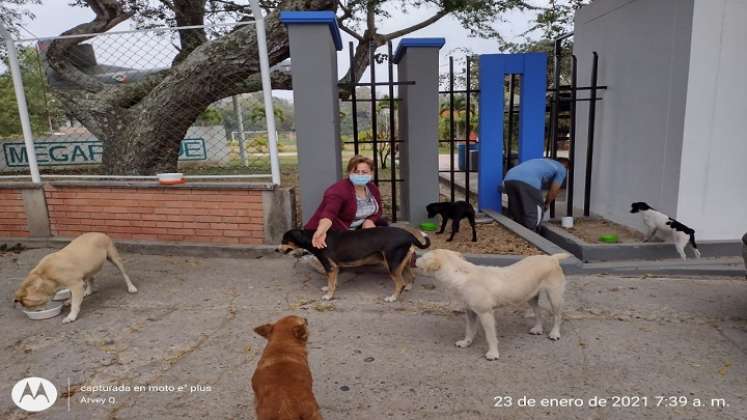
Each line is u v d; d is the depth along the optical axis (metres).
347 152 15.48
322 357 3.23
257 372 2.28
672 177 5.28
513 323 3.71
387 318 3.85
